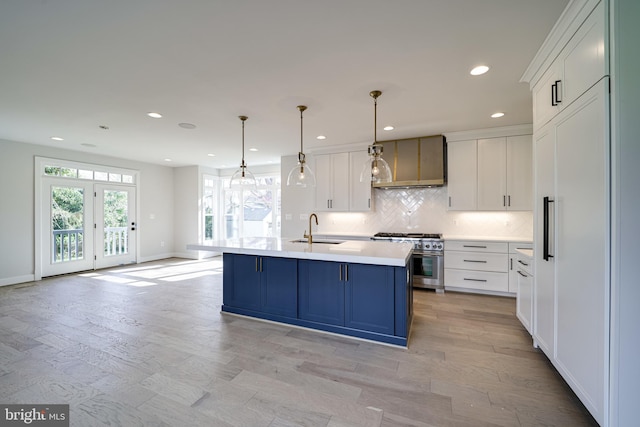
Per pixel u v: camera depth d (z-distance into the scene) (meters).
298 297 3.04
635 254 1.42
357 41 2.04
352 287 2.79
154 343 2.68
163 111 3.40
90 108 3.29
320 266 2.93
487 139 4.24
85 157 5.75
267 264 3.19
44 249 5.20
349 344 2.67
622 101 1.43
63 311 3.53
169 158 6.43
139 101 3.09
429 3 1.67
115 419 1.71
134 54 2.19
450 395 1.93
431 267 4.37
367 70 2.45
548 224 2.15
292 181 3.21
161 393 1.95
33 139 4.70
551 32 1.93
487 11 1.74
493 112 3.48
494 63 2.33
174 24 1.84
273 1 1.64
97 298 4.06
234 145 5.17
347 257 2.63
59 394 1.94
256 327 3.06
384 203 5.26
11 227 4.80
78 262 5.71
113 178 6.30
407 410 1.79
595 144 1.57
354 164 5.10
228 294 3.43
